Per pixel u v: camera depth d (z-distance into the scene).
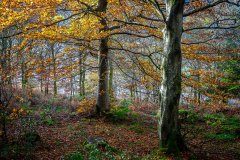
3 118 8.60
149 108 21.97
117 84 32.12
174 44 8.88
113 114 15.20
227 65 16.09
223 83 13.59
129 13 12.57
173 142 8.85
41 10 9.67
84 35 11.92
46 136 10.60
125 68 16.59
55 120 14.16
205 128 13.40
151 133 12.66
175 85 8.87
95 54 16.34
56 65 13.62
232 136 11.77
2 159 7.62
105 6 13.61
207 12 13.35
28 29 9.90
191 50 12.89
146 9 12.45
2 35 10.55
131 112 17.58
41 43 12.08
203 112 16.94
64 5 11.12
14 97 12.10
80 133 11.48
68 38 11.86
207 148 10.03
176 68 8.89
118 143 10.55
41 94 24.52
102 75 15.51
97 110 15.66
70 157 8.01
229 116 15.88
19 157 7.93
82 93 28.62
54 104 19.61
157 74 14.52
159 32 13.59
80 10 12.20
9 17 8.94
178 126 9.05
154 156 8.69
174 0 8.70
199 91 13.66
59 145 9.60
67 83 23.23
